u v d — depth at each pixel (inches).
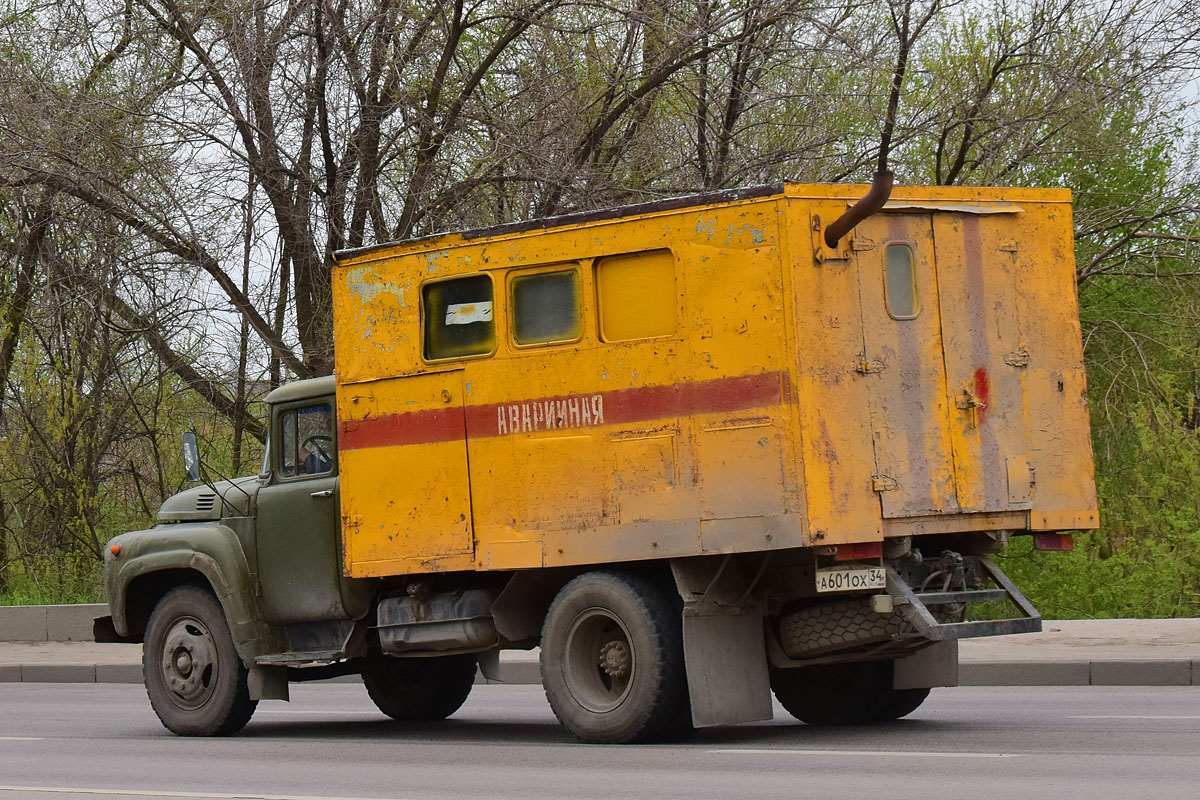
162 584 652.7
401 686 656.4
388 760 490.6
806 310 478.0
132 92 1184.2
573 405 518.6
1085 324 1492.4
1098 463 1487.5
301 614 598.2
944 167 1427.2
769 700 502.6
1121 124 1390.3
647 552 498.3
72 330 1310.3
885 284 491.5
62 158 1159.0
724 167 1257.4
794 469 472.1
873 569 477.1
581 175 1167.0
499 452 534.6
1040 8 1336.1
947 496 491.2
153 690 625.0
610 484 508.7
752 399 481.7
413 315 557.6
